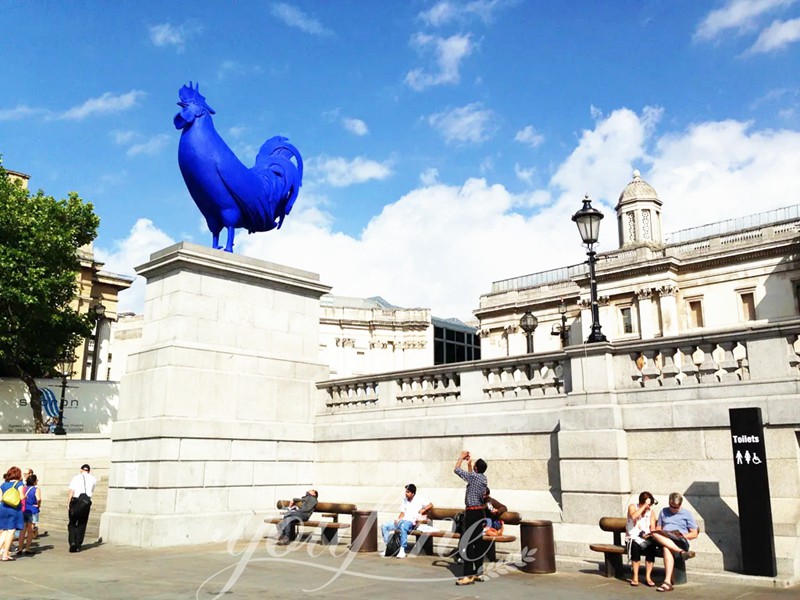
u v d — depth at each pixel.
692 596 9.05
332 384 17.88
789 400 10.62
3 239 29.20
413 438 15.47
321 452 17.47
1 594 9.22
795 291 44.31
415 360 66.88
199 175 16.81
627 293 50.06
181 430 15.12
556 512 12.80
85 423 32.44
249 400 16.61
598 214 13.77
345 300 75.31
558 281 56.09
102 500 20.33
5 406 30.83
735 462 10.34
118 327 55.12
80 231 31.73
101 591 9.45
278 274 17.72
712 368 11.70
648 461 11.96
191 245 16.16
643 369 12.41
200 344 15.93
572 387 13.10
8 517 12.66
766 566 9.84
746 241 46.97
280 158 18.94
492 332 59.69
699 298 47.97
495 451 14.04
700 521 11.20
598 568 11.16
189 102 16.92
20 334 30.14
